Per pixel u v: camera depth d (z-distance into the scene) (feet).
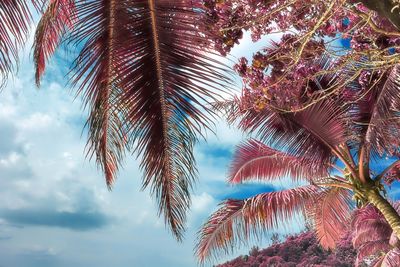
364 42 12.62
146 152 16.75
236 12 13.00
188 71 15.03
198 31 14.15
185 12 14.21
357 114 25.61
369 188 27.53
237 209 32.32
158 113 16.10
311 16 12.08
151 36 14.96
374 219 45.62
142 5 14.51
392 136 24.82
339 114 24.75
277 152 33.30
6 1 12.64
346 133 25.62
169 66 15.20
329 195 31.45
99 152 16.28
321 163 26.73
